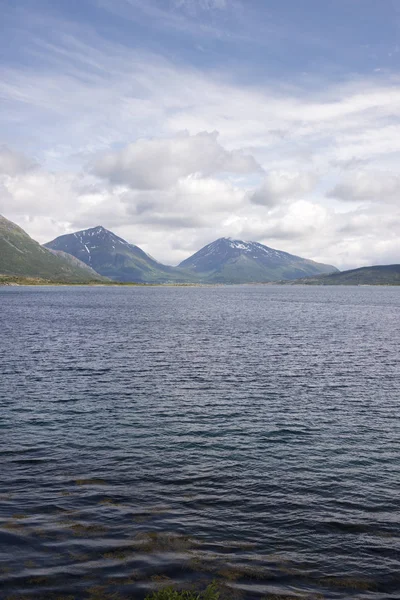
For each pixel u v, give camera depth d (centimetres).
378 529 1789
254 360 5597
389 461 2458
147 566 1536
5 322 10319
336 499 2027
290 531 1767
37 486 2112
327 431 2944
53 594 1387
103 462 2408
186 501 1992
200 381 4388
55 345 6712
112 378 4478
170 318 12000
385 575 1520
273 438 2809
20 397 3712
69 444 2667
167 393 3903
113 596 1385
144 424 3056
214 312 14600
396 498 2041
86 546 1638
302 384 4291
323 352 6269
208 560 1577
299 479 2228
